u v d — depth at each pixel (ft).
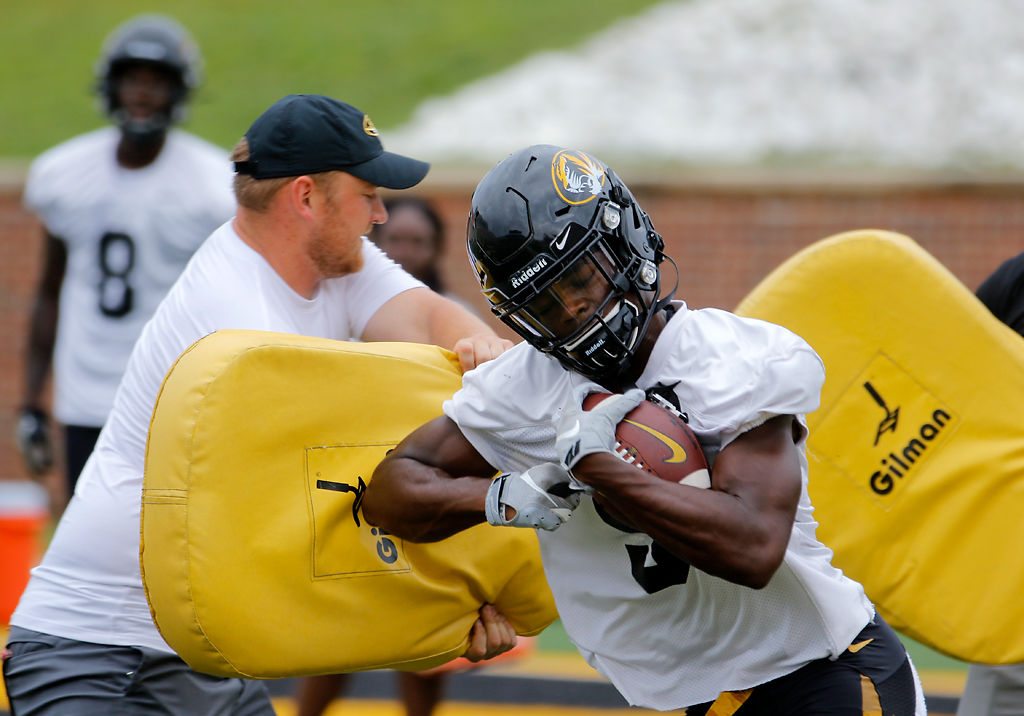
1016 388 38.65
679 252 120.78
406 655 34.40
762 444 26.73
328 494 32.40
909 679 30.09
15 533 74.28
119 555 34.27
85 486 35.32
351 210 35.40
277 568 31.42
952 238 116.26
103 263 61.21
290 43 170.81
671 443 26.86
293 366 32.04
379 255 39.86
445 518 30.37
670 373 27.99
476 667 68.90
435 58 164.45
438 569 34.91
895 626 39.60
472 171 126.41
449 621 35.53
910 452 39.09
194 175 61.11
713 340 27.73
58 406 63.10
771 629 29.19
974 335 38.99
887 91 146.41
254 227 35.37
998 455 38.47
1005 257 115.44
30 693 34.30
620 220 27.37
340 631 32.71
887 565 39.19
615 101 149.79
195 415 30.58
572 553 30.83
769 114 144.56
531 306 27.40
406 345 35.24
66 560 34.71
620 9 174.60
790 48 155.43
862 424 39.34
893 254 39.37
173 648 31.60
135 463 34.71
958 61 149.79
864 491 39.24
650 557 29.45
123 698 34.14
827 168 132.77
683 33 162.30
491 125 147.13
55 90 162.71
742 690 29.89
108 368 61.31
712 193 120.06
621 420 27.07
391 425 33.83
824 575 29.04
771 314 39.75
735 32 160.86
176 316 34.60
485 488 29.84
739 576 25.84
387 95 156.56
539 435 29.73
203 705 35.19
